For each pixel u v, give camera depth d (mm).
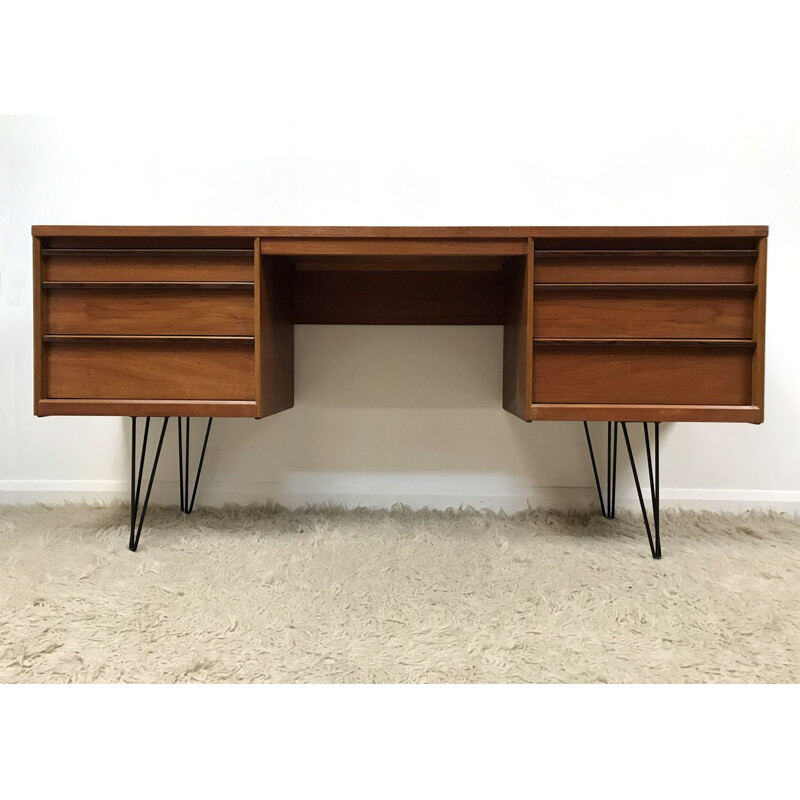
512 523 1347
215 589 961
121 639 799
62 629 823
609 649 785
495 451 1452
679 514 1407
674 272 1037
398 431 1456
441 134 1400
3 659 749
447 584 991
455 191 1406
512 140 1396
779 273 1384
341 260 1279
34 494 1479
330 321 1408
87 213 1432
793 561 1106
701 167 1378
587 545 1198
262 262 1072
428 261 1283
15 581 982
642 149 1384
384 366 1446
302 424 1459
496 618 868
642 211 1391
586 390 1057
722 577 1030
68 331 1086
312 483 1469
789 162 1363
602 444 1441
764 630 836
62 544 1176
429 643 797
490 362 1438
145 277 1078
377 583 993
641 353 1050
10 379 1469
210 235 1050
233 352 1084
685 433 1432
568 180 1396
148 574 1024
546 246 1056
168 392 1091
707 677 726
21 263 1446
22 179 1430
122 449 1474
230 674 727
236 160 1416
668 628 841
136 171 1423
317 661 752
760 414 1020
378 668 737
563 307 1052
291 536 1247
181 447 1447
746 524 1335
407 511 1434
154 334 1084
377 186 1411
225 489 1470
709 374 1045
